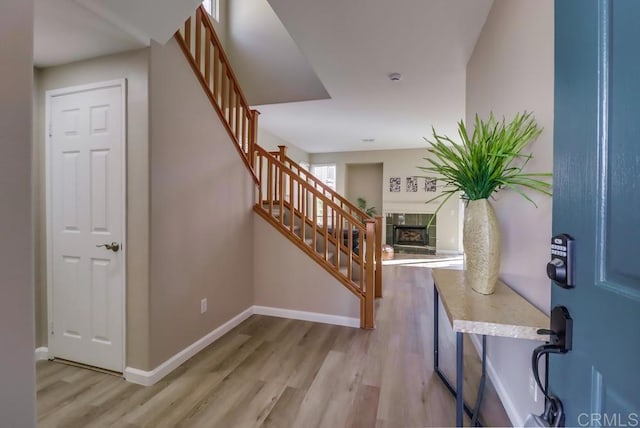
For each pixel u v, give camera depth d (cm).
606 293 50
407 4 218
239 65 466
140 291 197
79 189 210
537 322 114
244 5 463
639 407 43
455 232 775
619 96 48
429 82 355
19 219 91
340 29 250
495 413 171
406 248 803
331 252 384
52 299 221
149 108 193
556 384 66
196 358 232
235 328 292
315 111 480
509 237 170
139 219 196
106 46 190
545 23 131
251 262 329
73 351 216
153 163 197
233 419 166
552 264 64
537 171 138
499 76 195
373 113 485
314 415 170
